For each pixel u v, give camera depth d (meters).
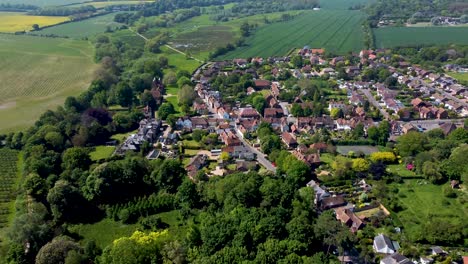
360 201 191.12
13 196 196.00
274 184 179.75
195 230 157.12
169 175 196.88
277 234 151.75
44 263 141.38
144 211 182.25
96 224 178.25
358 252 157.25
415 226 172.38
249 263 134.12
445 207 185.00
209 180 198.50
